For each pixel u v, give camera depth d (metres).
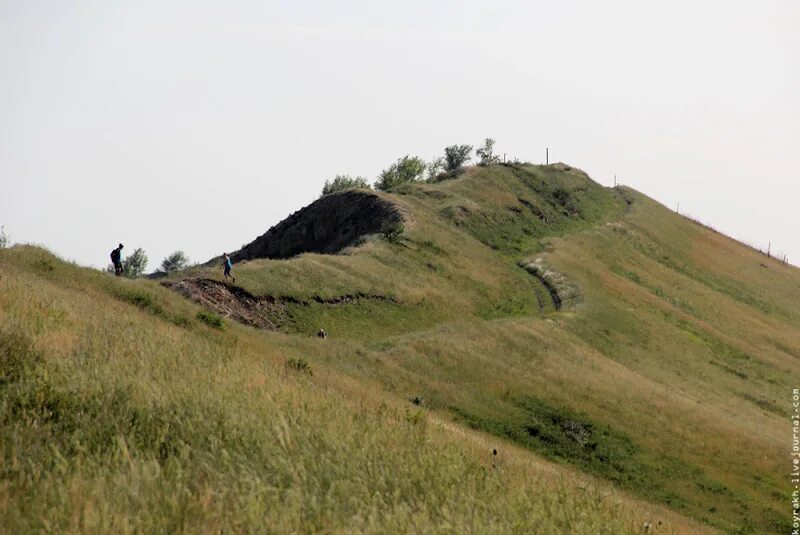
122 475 14.41
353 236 147.00
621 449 69.38
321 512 15.12
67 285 54.28
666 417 79.56
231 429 19.50
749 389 113.38
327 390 35.53
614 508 22.53
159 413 19.72
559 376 82.06
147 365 25.45
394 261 119.38
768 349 142.50
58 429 17.58
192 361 29.44
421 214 151.38
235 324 65.56
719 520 59.59
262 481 15.95
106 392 20.48
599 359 93.94
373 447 21.14
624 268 163.88
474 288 123.50
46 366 22.12
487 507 17.91
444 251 133.00
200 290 82.06
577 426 71.00
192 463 16.61
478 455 27.41
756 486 68.94
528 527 17.11
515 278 136.00
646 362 106.81
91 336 29.48
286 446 19.17
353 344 74.38
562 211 197.50
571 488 23.69
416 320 101.19
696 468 69.69
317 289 95.25
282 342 65.81
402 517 15.23
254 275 91.38
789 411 107.38
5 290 34.34
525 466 29.69
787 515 63.72
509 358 83.69
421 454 21.70
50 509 12.76
